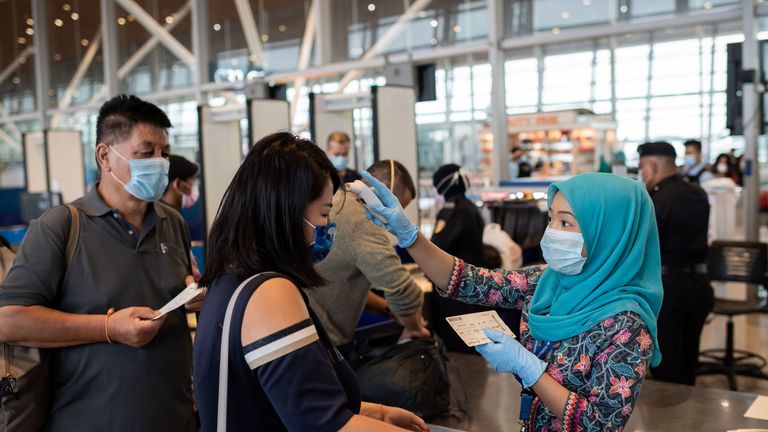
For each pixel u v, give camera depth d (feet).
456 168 12.31
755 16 19.69
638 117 31.22
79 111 39.78
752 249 14.16
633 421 7.23
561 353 4.88
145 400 5.58
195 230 17.66
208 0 33.22
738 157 24.35
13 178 44.88
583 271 5.00
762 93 19.48
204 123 16.70
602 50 30.45
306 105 30.83
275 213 3.93
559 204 4.99
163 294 5.90
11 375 5.04
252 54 32.19
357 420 3.69
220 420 3.75
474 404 7.77
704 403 7.73
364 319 10.19
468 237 12.02
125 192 5.80
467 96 28.73
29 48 42.16
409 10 27.50
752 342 16.92
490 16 24.31
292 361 3.64
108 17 37.06
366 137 28.17
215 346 3.78
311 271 4.04
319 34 29.50
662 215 11.61
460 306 11.61
